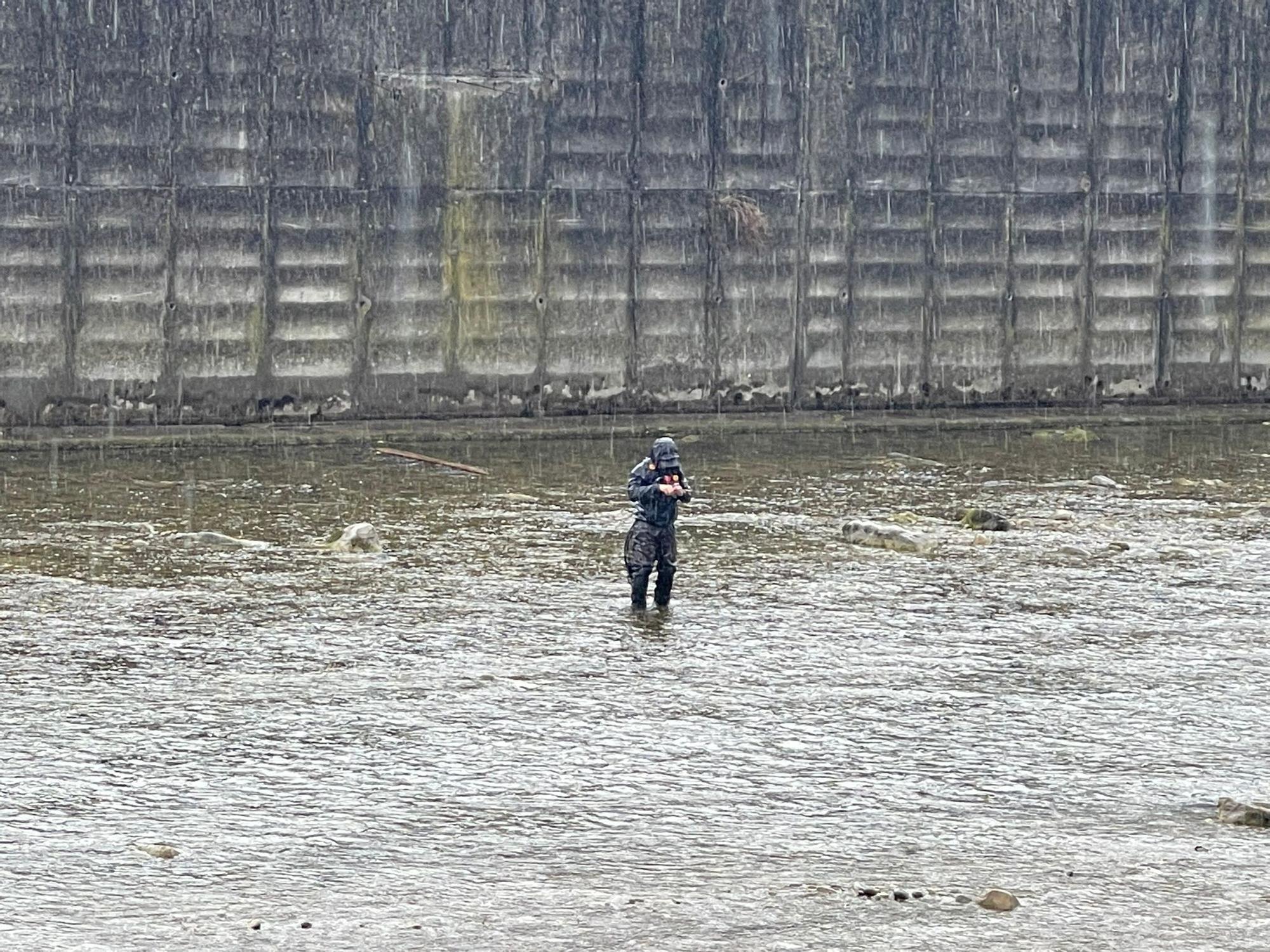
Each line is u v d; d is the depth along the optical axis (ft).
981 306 89.56
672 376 85.71
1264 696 41.88
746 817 33.12
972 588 53.16
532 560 56.29
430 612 49.16
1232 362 93.25
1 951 26.55
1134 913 28.55
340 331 81.15
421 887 29.45
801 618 49.16
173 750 36.73
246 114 79.05
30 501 64.64
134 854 30.86
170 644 45.27
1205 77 91.50
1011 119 89.10
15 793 33.91
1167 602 51.55
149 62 77.56
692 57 84.48
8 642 45.16
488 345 83.20
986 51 88.43
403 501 66.23
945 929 27.78
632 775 35.53
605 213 84.07
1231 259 92.73
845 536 60.18
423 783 34.86
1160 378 92.32
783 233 86.43
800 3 85.61
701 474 73.56
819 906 28.76
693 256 85.35
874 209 87.61
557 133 83.20
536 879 29.89
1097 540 60.80
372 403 81.92
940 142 88.22
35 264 76.89
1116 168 90.79
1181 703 41.24
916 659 44.88
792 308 86.89
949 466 76.59
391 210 81.30
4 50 75.77
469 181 82.23
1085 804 34.09
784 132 86.02
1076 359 91.15
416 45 81.00
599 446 80.38
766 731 38.65
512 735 38.06
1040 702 41.16
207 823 32.45
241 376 79.97
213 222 78.95
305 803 33.63
